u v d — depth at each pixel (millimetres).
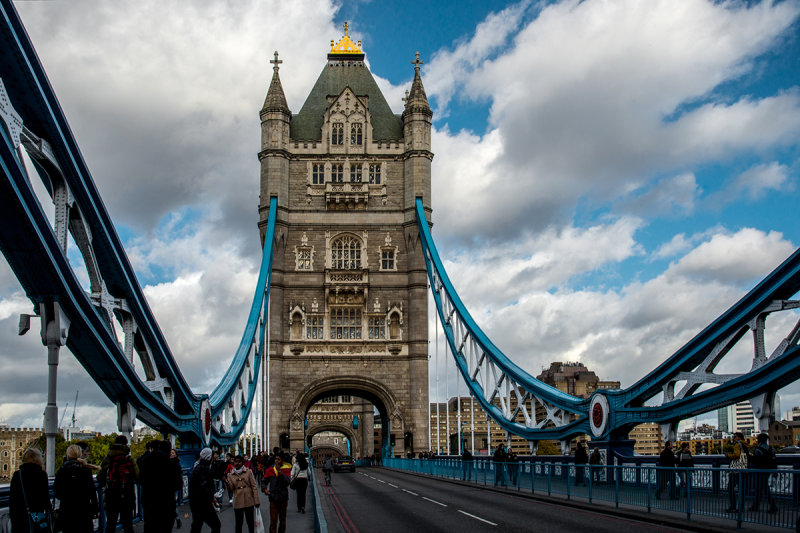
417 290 83188
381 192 85812
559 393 48875
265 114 86250
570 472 32844
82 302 23609
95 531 21312
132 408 30453
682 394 33406
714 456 31203
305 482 31906
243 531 24266
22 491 14414
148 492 17156
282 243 83625
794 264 26938
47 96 21047
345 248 84938
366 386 81875
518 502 32219
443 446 156500
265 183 84812
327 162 86562
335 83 91750
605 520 24422
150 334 32469
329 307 83250
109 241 26594
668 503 24500
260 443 72875
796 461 25406
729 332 30688
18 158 18891
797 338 27203
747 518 20281
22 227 19672
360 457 117750
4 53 19531
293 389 81188
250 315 72625
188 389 38938
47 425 21562
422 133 86438
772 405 28312
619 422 38656
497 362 61625
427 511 28812
